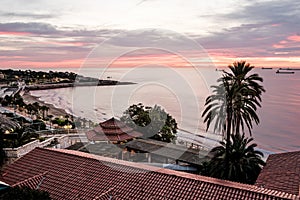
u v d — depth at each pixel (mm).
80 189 18297
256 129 70688
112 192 17375
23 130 37406
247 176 25594
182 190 16750
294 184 19422
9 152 27797
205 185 16906
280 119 80125
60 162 21594
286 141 60875
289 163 23812
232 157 26375
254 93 30656
